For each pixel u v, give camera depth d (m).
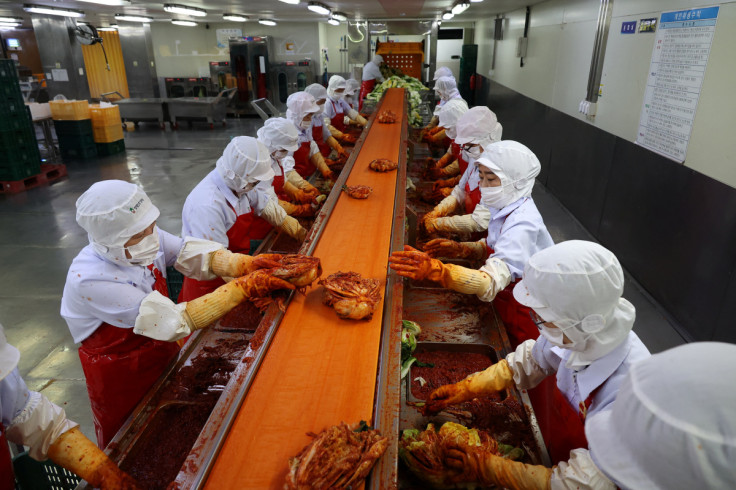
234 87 15.03
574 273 1.29
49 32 11.85
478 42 16.20
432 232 3.11
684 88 4.01
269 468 1.13
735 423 0.74
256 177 2.68
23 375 3.69
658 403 0.81
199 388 1.91
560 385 1.59
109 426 2.14
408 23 10.70
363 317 1.65
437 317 2.38
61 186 8.42
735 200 3.37
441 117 4.45
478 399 1.85
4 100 7.70
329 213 2.52
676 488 0.80
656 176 4.51
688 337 3.98
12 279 5.16
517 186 2.38
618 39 5.33
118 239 1.81
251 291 1.83
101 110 10.38
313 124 5.70
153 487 1.55
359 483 1.11
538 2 8.52
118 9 9.88
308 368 1.44
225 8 9.94
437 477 1.42
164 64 16.11
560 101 7.47
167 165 9.89
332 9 9.51
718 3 3.52
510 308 2.34
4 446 1.48
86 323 1.94
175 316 1.83
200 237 2.66
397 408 1.27
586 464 1.16
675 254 4.18
